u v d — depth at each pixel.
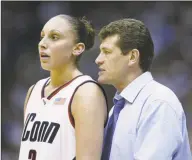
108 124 6.68
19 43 24.12
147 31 6.59
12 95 23.20
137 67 6.53
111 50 6.44
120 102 6.61
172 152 6.07
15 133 22.41
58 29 6.55
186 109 21.25
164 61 23.11
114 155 6.28
